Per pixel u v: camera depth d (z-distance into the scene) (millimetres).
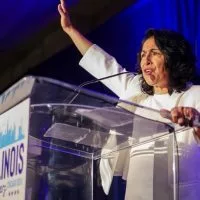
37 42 4027
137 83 1343
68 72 3184
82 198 1047
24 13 3449
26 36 3889
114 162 1102
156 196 960
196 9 2121
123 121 911
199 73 1967
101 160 1091
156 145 982
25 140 691
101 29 2881
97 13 3352
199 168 1060
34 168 858
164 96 1203
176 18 2234
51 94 750
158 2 2393
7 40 3996
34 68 3660
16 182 702
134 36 2578
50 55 3889
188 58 1244
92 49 1476
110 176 1102
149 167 989
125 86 1382
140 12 2545
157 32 1252
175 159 921
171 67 1217
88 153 1069
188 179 1049
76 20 3387
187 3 2182
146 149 1008
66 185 998
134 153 1033
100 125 953
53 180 963
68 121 896
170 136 929
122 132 979
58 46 3773
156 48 1236
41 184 901
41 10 3389
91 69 1490
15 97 737
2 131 786
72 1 3223
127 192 1030
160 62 1221
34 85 699
